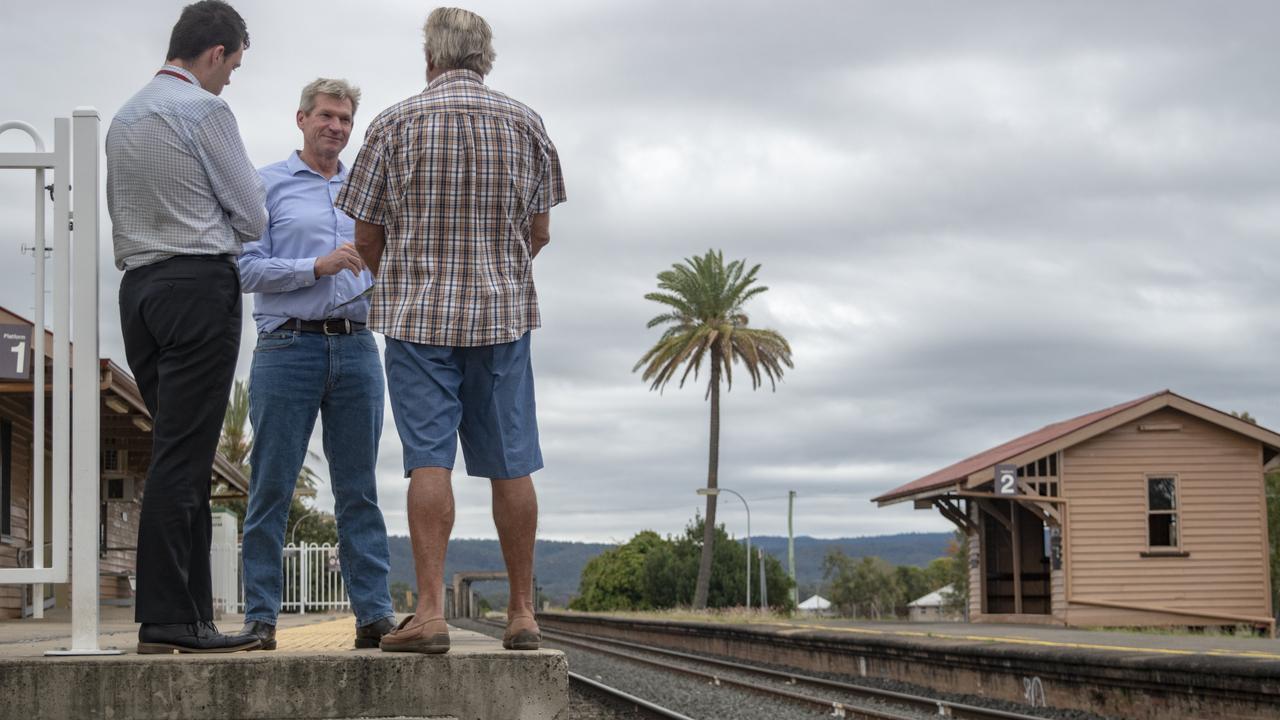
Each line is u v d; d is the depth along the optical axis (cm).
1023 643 1510
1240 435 2816
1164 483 2802
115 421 1628
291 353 559
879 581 12662
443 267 446
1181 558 2767
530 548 467
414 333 441
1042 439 2994
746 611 3975
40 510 454
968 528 3266
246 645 473
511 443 462
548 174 473
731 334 4438
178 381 456
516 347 461
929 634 2028
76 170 457
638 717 1339
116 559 1970
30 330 1046
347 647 620
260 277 545
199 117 464
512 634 454
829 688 1717
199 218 464
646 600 6662
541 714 430
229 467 1956
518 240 462
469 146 448
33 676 408
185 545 459
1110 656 1216
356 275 553
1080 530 2759
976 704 1436
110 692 409
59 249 460
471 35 465
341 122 586
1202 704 1089
